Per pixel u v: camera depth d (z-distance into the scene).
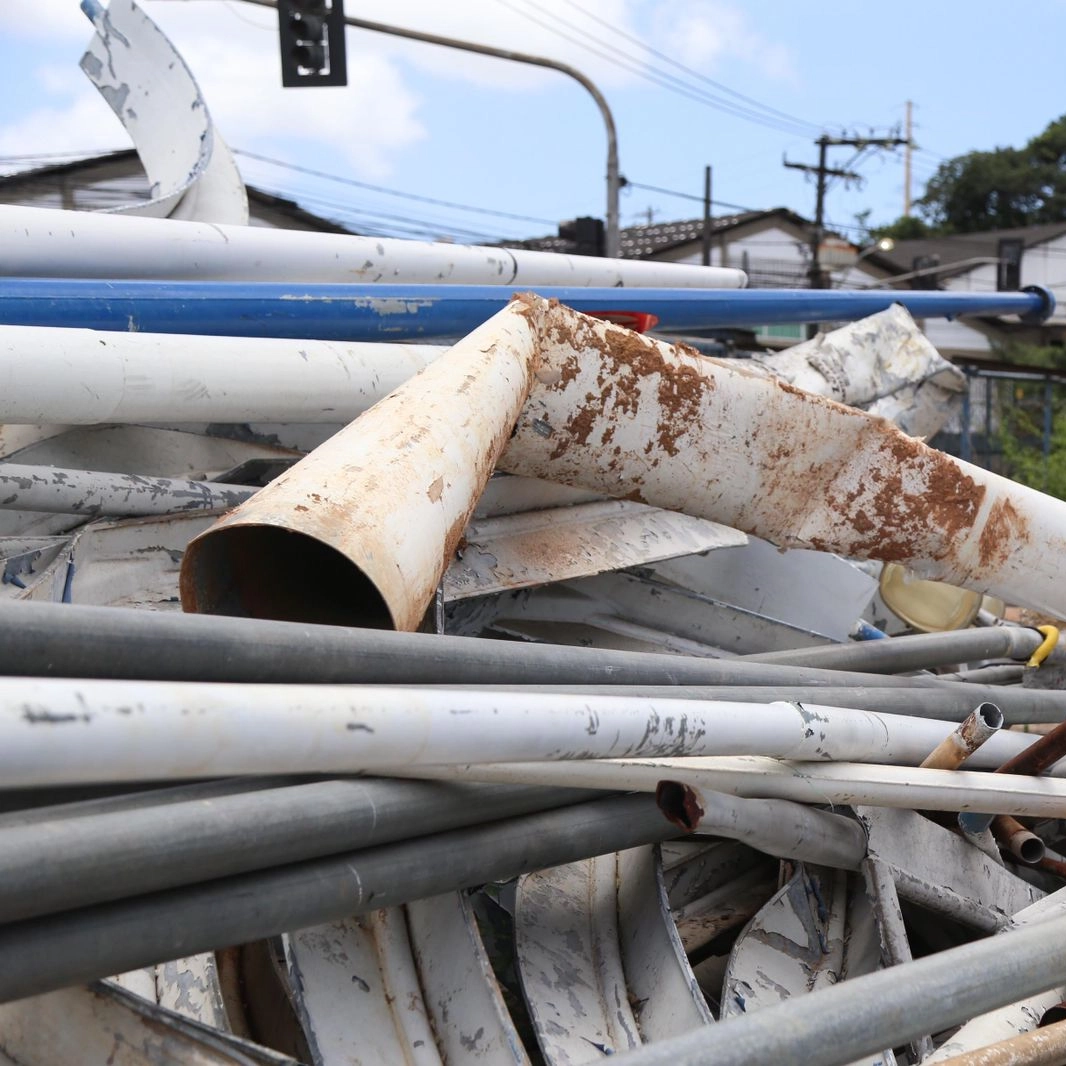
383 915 1.72
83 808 1.33
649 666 1.88
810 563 3.03
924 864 2.20
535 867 1.63
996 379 16.72
